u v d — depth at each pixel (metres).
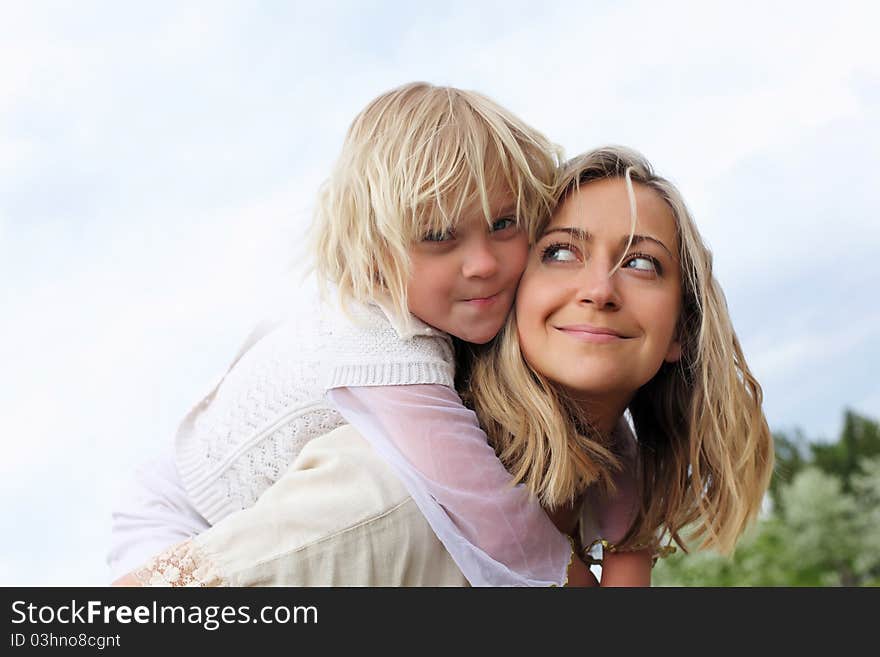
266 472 2.14
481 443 1.98
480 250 1.99
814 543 13.09
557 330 1.97
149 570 1.88
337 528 1.84
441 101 2.11
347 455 1.92
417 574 1.90
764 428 2.31
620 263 1.92
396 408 1.96
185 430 2.35
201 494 2.21
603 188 2.01
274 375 2.18
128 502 2.35
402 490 1.89
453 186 1.98
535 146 2.11
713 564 12.42
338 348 2.09
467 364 2.17
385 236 2.03
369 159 2.11
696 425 2.23
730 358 2.17
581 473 2.04
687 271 2.09
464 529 1.92
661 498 2.33
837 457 13.68
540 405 1.99
